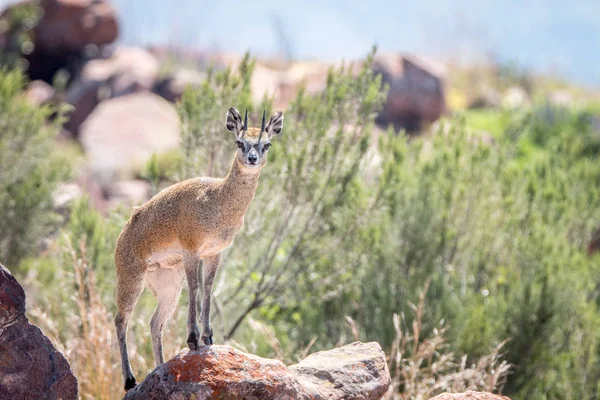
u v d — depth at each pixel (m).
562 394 21.59
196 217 12.87
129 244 13.66
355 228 21.59
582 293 22.70
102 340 16.97
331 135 21.59
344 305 22.84
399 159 22.72
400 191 23.59
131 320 20.12
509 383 21.38
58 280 21.72
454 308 21.30
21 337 12.36
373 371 13.86
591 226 27.56
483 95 69.56
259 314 22.88
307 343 22.16
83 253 18.73
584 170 29.98
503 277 23.58
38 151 26.42
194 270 12.94
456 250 24.50
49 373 12.43
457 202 24.30
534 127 51.19
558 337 22.55
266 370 12.25
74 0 69.50
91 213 21.17
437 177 24.45
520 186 25.88
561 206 25.75
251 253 22.61
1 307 12.29
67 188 29.61
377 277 22.61
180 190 13.26
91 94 63.03
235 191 12.84
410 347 20.30
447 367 20.31
